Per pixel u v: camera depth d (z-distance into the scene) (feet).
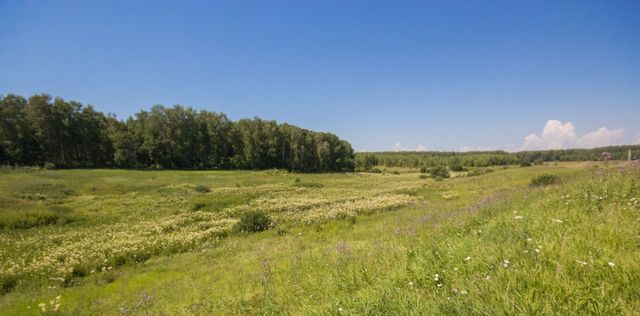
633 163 34.76
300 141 324.60
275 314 15.26
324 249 28.73
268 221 53.78
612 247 11.35
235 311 17.16
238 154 298.97
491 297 9.21
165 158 261.44
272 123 323.57
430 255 15.12
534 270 10.21
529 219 17.76
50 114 228.22
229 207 80.74
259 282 21.88
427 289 11.95
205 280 26.32
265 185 149.69
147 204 85.87
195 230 52.95
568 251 11.27
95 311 22.41
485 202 40.98
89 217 67.26
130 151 248.32
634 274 9.07
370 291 12.84
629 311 7.77
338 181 184.55
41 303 24.00
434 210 49.26
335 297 13.56
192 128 281.95
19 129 212.84
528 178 95.71
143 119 278.67
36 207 73.92
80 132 242.17
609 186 24.30
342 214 59.36
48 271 32.42
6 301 25.39
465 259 12.98
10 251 40.78
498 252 12.57
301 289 17.75
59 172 175.32
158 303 21.77
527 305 8.49
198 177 181.47
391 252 19.31
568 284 9.14
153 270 32.96
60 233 52.75
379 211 62.54
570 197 23.70
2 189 100.83
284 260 27.78
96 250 39.78
